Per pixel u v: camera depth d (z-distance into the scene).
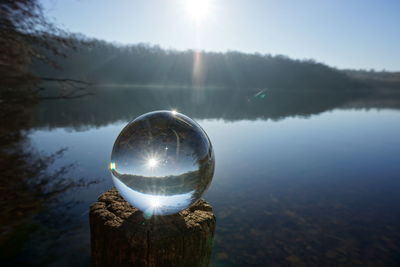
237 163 7.87
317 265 3.42
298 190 5.91
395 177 7.01
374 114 25.48
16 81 10.87
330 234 4.16
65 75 33.66
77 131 11.95
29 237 3.64
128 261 1.18
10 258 3.23
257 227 4.29
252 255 3.56
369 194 5.84
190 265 1.23
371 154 9.44
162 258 1.16
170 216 1.35
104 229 1.24
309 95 58.94
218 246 3.74
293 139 11.84
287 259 3.51
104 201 1.49
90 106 22.69
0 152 7.55
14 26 9.34
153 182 1.29
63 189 5.28
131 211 1.37
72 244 3.55
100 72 61.38
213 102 33.44
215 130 13.94
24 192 5.00
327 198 5.55
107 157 7.62
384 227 4.42
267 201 5.30
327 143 11.20
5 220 3.99
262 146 10.27
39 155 7.61
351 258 3.57
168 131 1.32
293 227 4.32
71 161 7.16
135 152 1.29
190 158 1.30
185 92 53.03
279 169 7.38
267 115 21.95
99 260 1.31
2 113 11.15
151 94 43.12
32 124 13.05
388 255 3.65
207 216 1.37
